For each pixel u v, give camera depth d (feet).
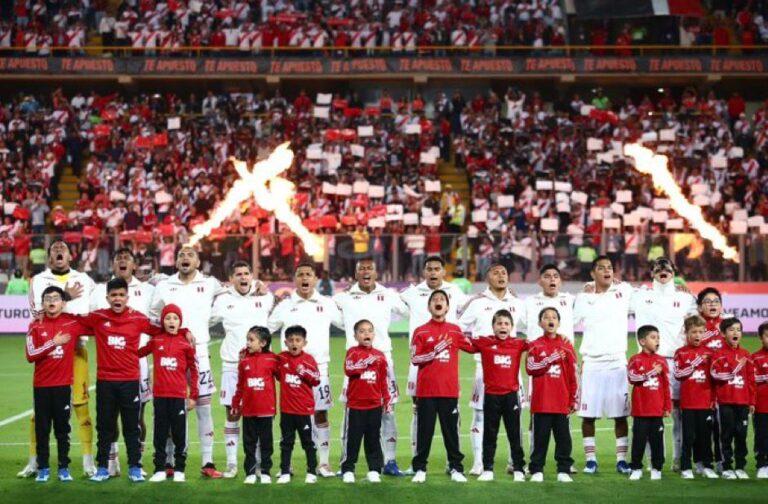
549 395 56.54
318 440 59.06
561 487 54.90
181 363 56.39
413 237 134.31
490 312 60.95
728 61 183.73
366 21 190.08
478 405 59.52
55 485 55.01
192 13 189.67
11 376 100.94
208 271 132.87
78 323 56.39
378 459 56.34
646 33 191.31
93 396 86.33
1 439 69.92
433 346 56.75
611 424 76.07
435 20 188.96
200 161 164.14
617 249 133.80
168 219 146.10
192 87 192.85
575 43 195.42
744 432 57.72
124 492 53.62
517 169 164.04
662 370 56.90
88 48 185.26
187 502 51.83
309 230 144.36
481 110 179.32
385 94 183.01
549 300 61.05
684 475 57.52
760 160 168.14
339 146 166.09
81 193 161.17
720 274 134.10
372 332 56.44
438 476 58.08
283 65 184.03
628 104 181.68
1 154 165.78
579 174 162.40
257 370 55.98
